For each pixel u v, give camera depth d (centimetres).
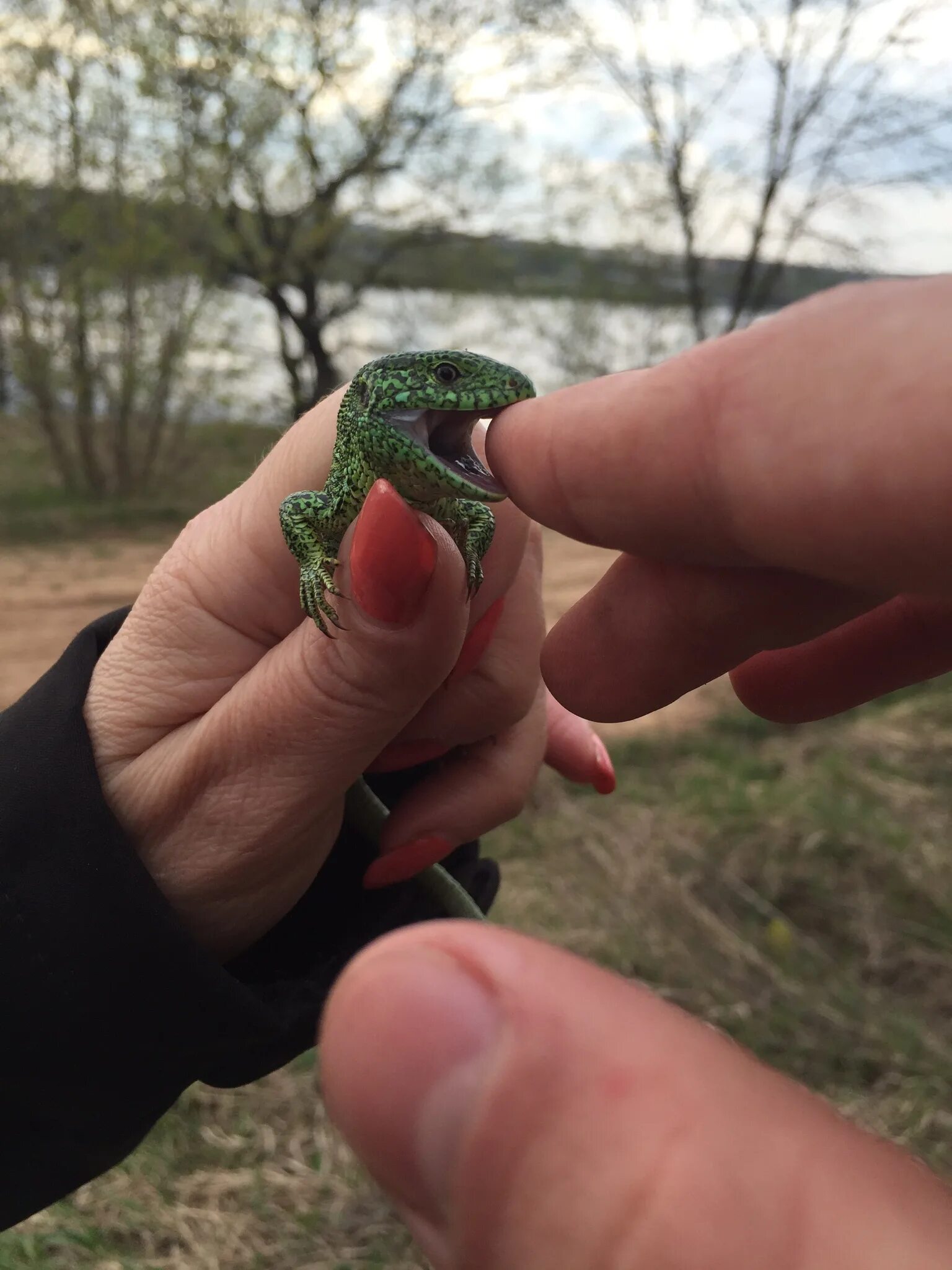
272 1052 15
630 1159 8
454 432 16
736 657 16
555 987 9
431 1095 9
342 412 15
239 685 14
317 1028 15
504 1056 9
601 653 17
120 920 13
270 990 15
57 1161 14
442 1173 9
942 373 9
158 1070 14
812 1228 8
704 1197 8
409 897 18
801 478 10
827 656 19
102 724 14
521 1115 9
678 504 12
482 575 16
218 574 14
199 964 13
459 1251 9
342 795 15
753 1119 8
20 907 13
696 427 11
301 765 14
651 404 11
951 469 9
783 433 10
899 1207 8
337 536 14
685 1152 8
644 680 17
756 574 15
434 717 17
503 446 13
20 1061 13
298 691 13
